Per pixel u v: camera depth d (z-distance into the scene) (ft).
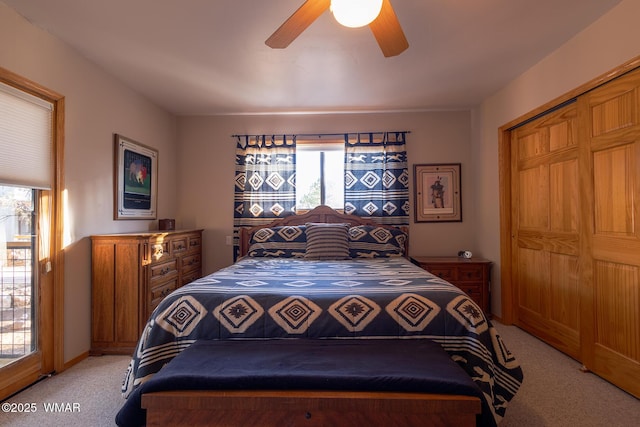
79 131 8.64
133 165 10.94
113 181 10.00
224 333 5.76
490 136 11.94
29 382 7.25
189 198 13.83
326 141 13.66
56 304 7.88
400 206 13.25
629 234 6.64
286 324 5.75
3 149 6.70
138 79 10.26
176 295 6.21
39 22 7.23
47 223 7.78
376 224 13.16
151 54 8.71
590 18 7.21
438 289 6.24
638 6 6.31
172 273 10.75
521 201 10.66
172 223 12.30
